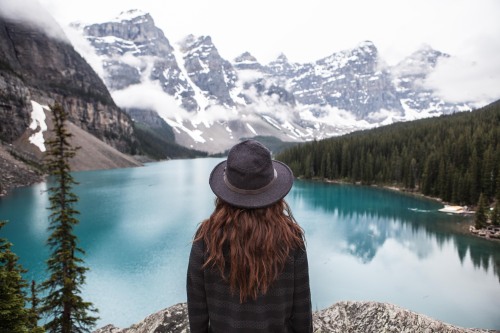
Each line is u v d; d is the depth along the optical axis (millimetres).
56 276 17125
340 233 55250
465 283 35688
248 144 2293
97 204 75812
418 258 43219
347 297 32188
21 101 149500
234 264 2133
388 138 128125
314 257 43469
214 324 2334
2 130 136250
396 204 80125
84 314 17344
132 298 29859
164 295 30453
